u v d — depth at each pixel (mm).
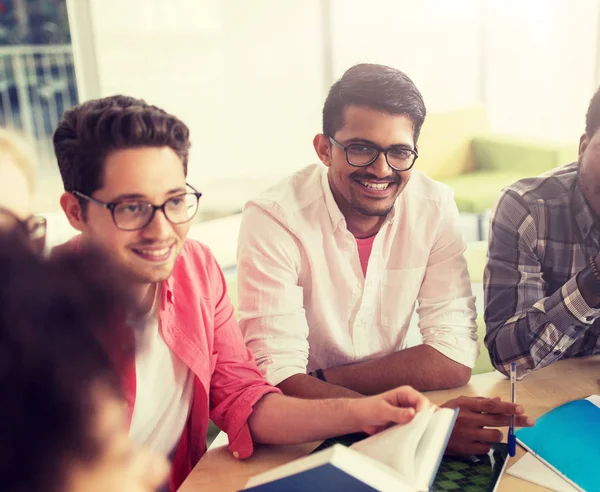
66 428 314
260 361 1355
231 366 1230
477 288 2633
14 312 323
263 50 5293
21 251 347
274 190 1480
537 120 5547
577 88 5344
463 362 1389
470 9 5316
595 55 5188
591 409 1177
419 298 1557
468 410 1108
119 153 981
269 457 1116
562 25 5270
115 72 5152
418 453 917
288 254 1417
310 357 1558
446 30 5344
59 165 1039
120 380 350
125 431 351
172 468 1182
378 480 777
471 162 4191
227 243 2074
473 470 1023
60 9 6547
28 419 307
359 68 1360
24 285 333
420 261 1512
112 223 1008
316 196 1452
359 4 5234
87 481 323
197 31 5199
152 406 1130
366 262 1501
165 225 1022
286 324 1382
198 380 1172
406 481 851
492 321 1443
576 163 1519
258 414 1148
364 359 1574
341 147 1355
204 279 1219
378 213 1396
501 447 1078
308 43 5289
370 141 1323
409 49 5359
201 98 5332
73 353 327
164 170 1008
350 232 1457
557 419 1146
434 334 1462
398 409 992
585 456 1036
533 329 1340
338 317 1524
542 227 1449
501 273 1456
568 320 1294
